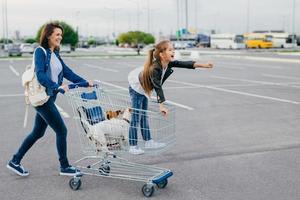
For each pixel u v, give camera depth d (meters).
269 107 10.89
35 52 5.04
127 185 5.13
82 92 5.12
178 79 19.02
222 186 5.06
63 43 82.69
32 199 4.72
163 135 4.95
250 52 56.09
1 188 5.07
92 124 5.01
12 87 16.08
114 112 4.96
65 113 10.23
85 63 33.09
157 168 5.24
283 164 5.94
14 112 10.45
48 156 6.44
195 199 4.66
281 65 28.59
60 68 5.22
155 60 5.17
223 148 6.86
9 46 49.41
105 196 4.78
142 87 5.34
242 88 15.19
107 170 5.27
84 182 5.25
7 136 7.84
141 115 4.88
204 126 8.60
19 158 5.48
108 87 15.79
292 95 13.16
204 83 17.09
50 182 5.28
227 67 27.00
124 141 4.95
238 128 8.39
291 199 4.61
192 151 6.68
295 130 8.19
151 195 4.75
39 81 4.92
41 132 5.44
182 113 10.13
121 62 34.69
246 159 6.21
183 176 5.45
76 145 7.08
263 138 7.54
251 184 5.12
